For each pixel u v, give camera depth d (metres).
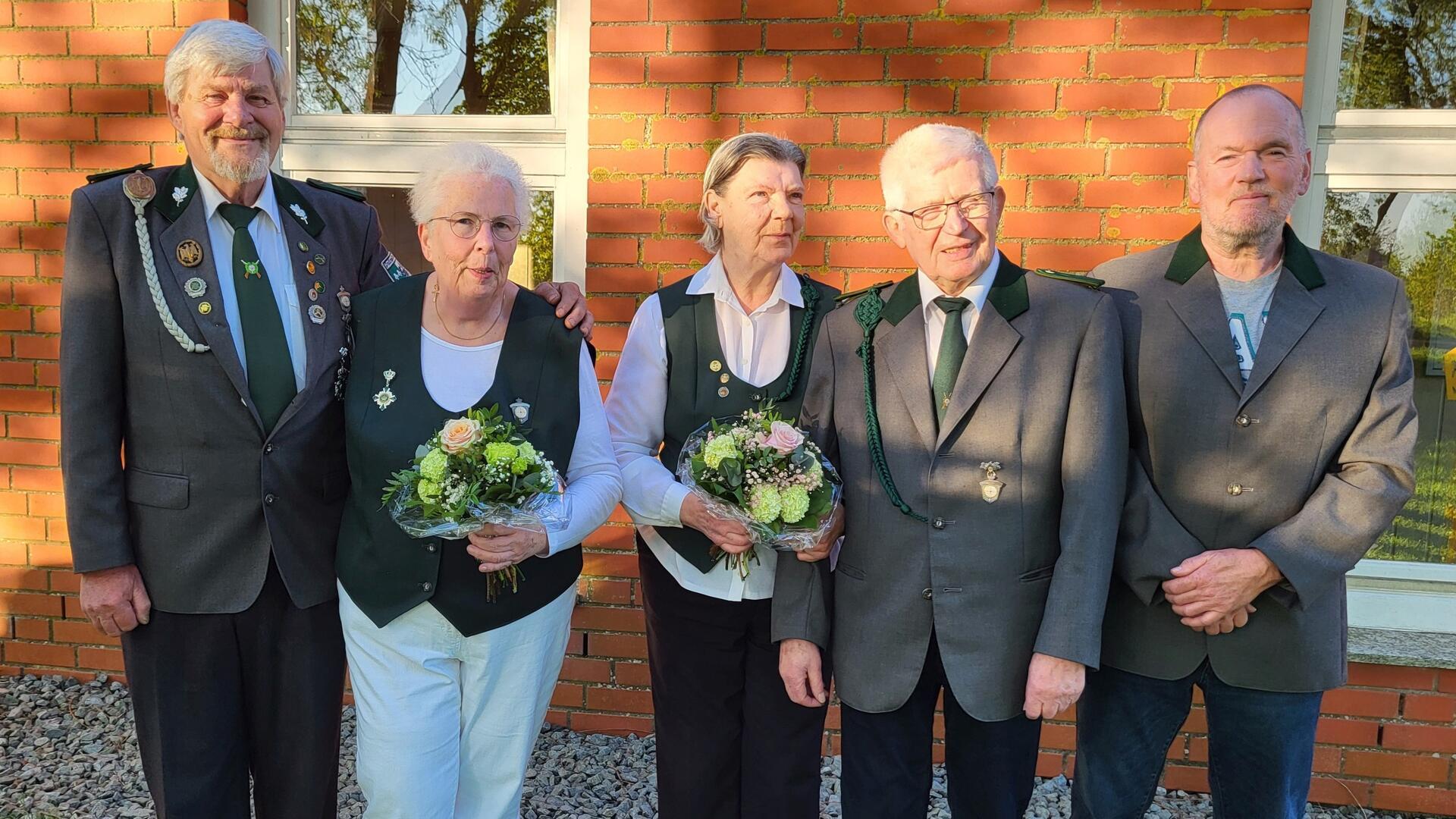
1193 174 1.84
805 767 2.05
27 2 3.07
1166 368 1.82
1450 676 2.72
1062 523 1.73
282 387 1.88
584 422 1.95
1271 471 1.77
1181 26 2.62
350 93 3.23
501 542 1.74
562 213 3.13
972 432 1.75
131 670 1.94
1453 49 2.72
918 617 1.79
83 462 1.80
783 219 1.95
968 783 1.86
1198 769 2.91
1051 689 1.68
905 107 2.77
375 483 1.82
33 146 3.12
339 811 2.73
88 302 1.80
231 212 1.88
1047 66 2.70
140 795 2.79
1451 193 2.74
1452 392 2.81
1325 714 2.81
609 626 3.10
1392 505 1.69
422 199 1.79
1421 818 2.78
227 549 1.87
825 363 1.93
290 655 1.95
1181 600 1.76
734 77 2.82
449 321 1.89
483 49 3.16
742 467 1.77
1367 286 1.77
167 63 1.82
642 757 3.04
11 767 2.90
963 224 1.70
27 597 3.31
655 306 2.14
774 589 1.97
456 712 1.89
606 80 2.88
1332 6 2.71
